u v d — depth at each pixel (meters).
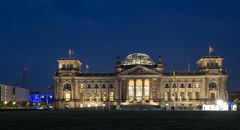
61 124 53.75
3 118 74.81
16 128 44.91
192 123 56.44
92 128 45.25
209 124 53.38
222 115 97.50
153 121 63.44
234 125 50.81
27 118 75.31
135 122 59.91
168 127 46.88
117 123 56.78
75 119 71.88
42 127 46.94
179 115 99.19
